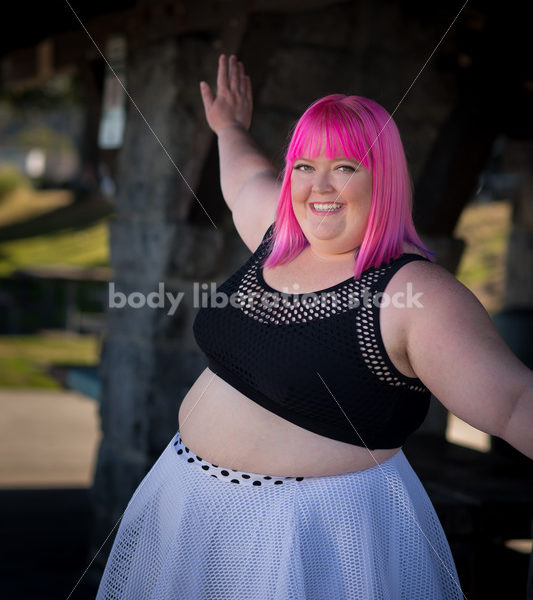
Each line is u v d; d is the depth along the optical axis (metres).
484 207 18.30
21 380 11.52
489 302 13.40
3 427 8.77
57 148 48.72
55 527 5.64
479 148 4.03
